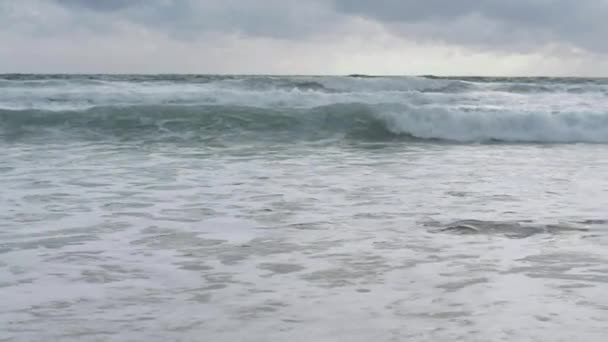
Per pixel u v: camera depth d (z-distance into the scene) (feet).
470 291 11.53
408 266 13.20
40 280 12.30
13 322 10.11
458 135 42.70
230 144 37.76
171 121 42.86
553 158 32.35
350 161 30.60
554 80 107.45
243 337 9.48
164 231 16.43
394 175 26.05
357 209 19.19
